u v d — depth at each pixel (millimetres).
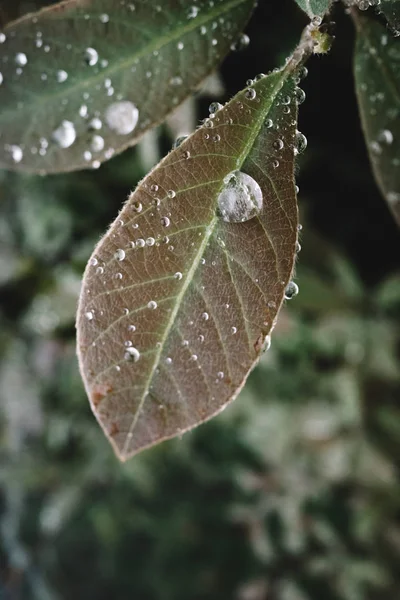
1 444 629
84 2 182
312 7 166
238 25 186
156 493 629
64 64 185
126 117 188
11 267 462
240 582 592
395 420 504
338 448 526
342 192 466
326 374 511
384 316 494
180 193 161
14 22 183
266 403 533
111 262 160
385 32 191
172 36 185
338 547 551
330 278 485
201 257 162
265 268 162
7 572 777
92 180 447
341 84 359
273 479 574
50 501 678
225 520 602
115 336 161
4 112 186
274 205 162
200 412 164
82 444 635
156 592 648
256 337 163
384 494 528
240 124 162
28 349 549
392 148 201
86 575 722
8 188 481
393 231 484
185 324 162
